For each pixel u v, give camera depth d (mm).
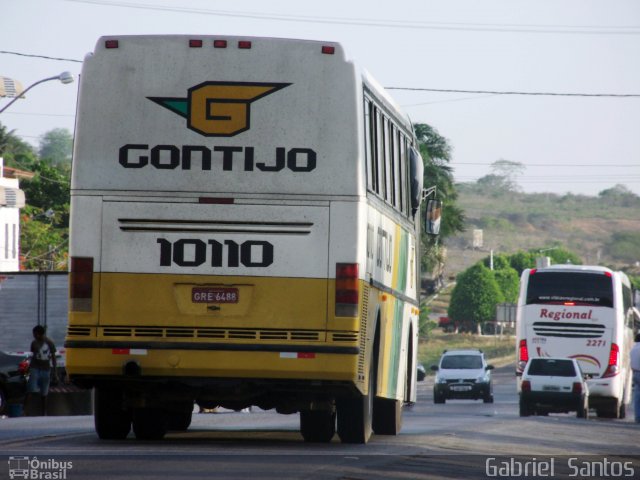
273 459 34500
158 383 39125
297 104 38031
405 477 30750
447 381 137375
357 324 37719
